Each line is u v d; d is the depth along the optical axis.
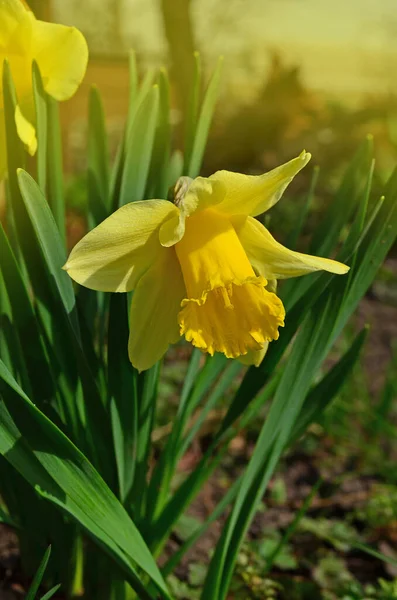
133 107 0.35
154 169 0.35
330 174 1.47
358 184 0.35
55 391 0.33
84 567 0.37
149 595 0.34
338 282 0.32
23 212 0.31
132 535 0.32
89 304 0.37
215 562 0.34
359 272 0.33
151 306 0.30
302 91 1.74
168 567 0.37
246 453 0.59
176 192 0.30
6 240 0.30
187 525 0.48
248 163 1.65
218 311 0.30
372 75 1.92
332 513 0.53
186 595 0.43
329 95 1.89
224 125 1.67
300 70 1.76
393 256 1.06
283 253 0.29
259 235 0.30
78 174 1.33
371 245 0.32
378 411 0.58
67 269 0.28
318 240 0.36
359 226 0.32
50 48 0.30
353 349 0.35
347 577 0.46
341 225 0.36
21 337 0.32
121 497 0.34
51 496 0.30
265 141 1.66
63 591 0.40
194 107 0.35
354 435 0.60
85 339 0.34
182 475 0.54
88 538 0.34
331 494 0.55
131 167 0.33
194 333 0.29
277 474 0.57
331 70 1.93
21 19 0.30
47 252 0.30
